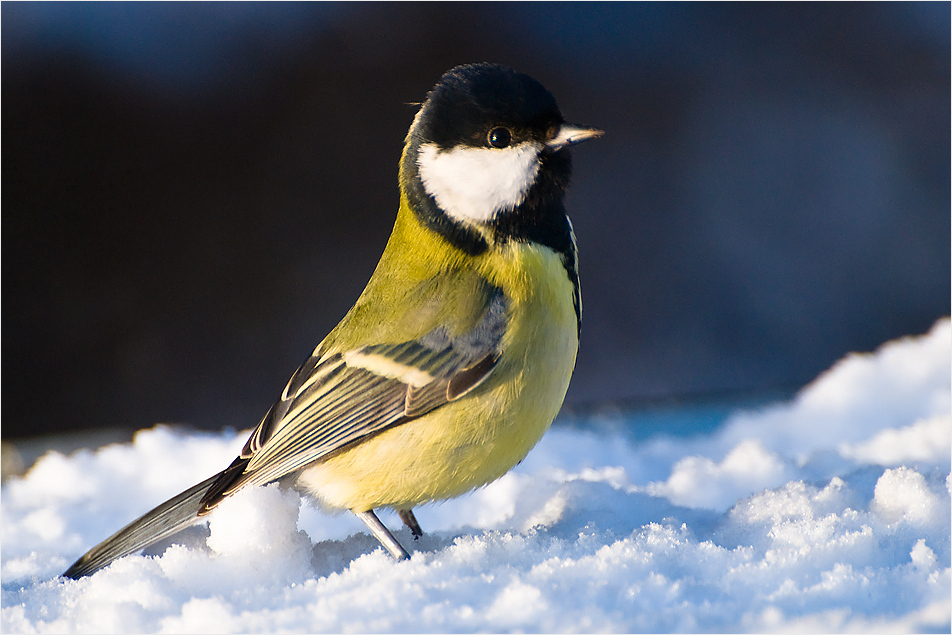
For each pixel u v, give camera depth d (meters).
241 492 3.09
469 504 3.16
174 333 4.87
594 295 5.16
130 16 5.09
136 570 3.08
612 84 5.50
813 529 3.08
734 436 3.21
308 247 5.06
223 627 3.06
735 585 3.06
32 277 4.78
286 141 5.17
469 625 3.05
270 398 4.81
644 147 5.45
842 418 3.21
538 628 3.05
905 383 3.22
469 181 3.11
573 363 3.11
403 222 3.12
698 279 5.21
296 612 3.06
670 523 3.09
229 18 5.23
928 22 5.57
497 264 3.11
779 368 4.88
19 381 4.66
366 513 3.11
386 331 3.11
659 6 5.68
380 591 3.07
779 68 5.64
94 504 3.18
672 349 5.01
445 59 5.32
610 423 3.24
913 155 5.33
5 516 3.17
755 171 5.40
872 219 5.25
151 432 3.23
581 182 5.38
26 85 4.88
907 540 3.07
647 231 5.31
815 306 5.05
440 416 3.10
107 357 4.78
